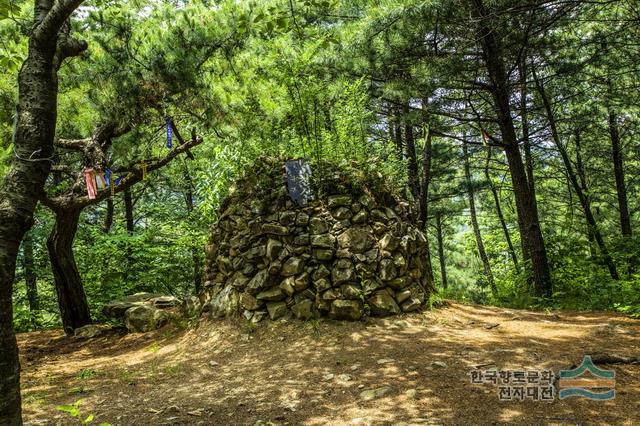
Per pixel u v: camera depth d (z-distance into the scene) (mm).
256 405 3910
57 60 3219
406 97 8094
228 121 7398
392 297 6293
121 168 8102
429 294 6941
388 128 13117
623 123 13867
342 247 6309
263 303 6281
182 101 7180
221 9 6914
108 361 6266
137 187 16031
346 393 3986
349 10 8617
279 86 7316
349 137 7543
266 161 7176
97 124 7742
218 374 4918
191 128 7711
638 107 10211
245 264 6566
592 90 10789
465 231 24859
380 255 6379
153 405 4109
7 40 6031
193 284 15125
